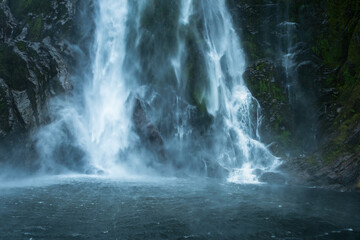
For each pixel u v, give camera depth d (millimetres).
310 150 17531
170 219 7902
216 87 19734
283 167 15156
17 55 16797
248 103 18375
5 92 16031
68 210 8703
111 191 11539
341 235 6836
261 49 20281
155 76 19875
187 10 20484
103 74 20562
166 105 19266
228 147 18125
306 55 19297
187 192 11414
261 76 18516
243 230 7121
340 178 12742
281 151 16891
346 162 13000
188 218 7992
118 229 7129
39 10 20953
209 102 19266
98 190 11727
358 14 18000
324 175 13289
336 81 18078
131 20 21016
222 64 20312
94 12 21125
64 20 20422
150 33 20516
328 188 12758
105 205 9305
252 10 20578
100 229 7129
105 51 20844
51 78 17531
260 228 7250
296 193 11391
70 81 18156
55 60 17578
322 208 9086
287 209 8938
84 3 21016
